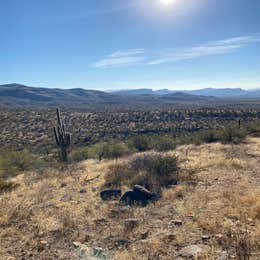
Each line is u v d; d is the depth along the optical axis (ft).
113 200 30.63
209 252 17.08
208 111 261.65
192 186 33.27
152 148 82.02
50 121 231.91
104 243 20.08
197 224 21.97
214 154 56.54
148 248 18.58
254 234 18.99
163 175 37.47
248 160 47.52
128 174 39.52
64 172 51.29
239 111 250.78
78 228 23.03
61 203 30.66
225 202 26.48
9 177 59.11
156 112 280.72
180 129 177.06
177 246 18.75
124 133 176.14
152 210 26.30
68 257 18.20
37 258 18.29
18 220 25.31
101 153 78.28
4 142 151.94
